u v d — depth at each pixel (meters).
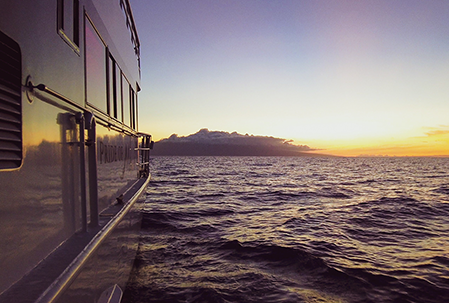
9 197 1.54
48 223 2.01
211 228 9.60
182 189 22.33
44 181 1.94
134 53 6.73
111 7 4.06
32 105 1.78
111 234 3.19
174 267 6.16
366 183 28.97
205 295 4.93
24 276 1.70
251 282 5.46
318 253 6.98
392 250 7.35
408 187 24.59
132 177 6.08
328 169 65.19
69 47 2.44
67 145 2.35
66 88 2.37
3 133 1.46
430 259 6.67
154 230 9.30
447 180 33.19
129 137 5.71
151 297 4.88
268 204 15.16
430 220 11.02
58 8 2.21
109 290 2.73
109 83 3.95
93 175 2.67
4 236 1.49
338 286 5.33
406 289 5.19
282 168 69.50
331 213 12.41
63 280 1.72
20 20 1.64
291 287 5.28
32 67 1.78
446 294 5.02
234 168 66.81
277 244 7.63
